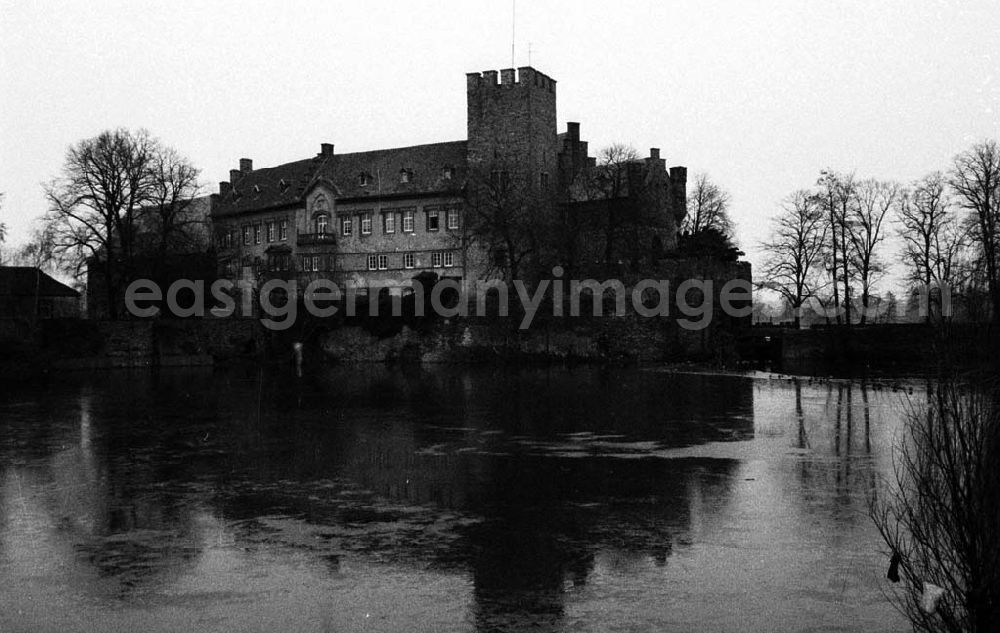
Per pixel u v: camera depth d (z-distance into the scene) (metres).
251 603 15.50
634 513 21.53
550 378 66.06
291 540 19.44
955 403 10.48
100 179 81.31
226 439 35.06
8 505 23.14
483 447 32.31
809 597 15.41
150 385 62.94
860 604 15.04
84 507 22.83
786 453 30.03
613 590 15.92
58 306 105.44
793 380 61.25
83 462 29.81
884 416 40.09
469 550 18.50
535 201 92.81
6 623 14.69
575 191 97.94
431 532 19.98
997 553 9.87
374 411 44.91
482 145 97.12
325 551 18.55
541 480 25.84
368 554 18.30
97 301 96.56
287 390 58.12
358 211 104.50
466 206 96.94
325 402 49.78
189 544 19.20
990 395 10.34
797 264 92.06
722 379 63.12
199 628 14.43
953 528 10.34
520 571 17.08
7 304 78.75
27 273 84.50
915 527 11.09
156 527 20.70
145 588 16.33
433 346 88.69
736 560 17.55
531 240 87.06
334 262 102.38
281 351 90.56
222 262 108.00
